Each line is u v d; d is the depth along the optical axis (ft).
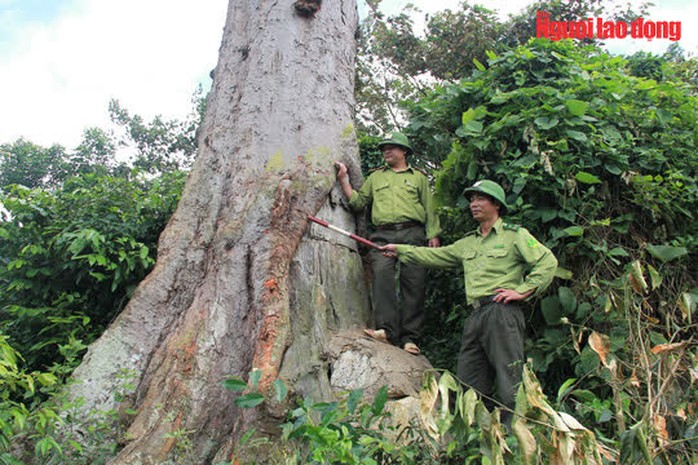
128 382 12.34
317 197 14.33
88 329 17.04
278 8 16.94
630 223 14.30
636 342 11.53
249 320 12.42
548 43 16.51
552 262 11.76
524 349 13.30
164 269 13.64
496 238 12.34
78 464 10.69
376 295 14.49
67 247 17.22
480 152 14.80
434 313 17.76
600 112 15.07
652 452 8.52
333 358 12.78
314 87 16.16
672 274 13.82
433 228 15.11
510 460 8.45
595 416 10.53
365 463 7.76
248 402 8.89
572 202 13.70
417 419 11.10
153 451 10.45
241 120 15.56
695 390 10.12
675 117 15.61
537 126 14.08
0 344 9.68
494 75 16.40
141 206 18.54
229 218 14.08
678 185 13.75
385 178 15.46
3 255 18.10
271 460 9.72
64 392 11.77
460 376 12.28
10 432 9.60
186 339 12.22
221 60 17.51
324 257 14.21
